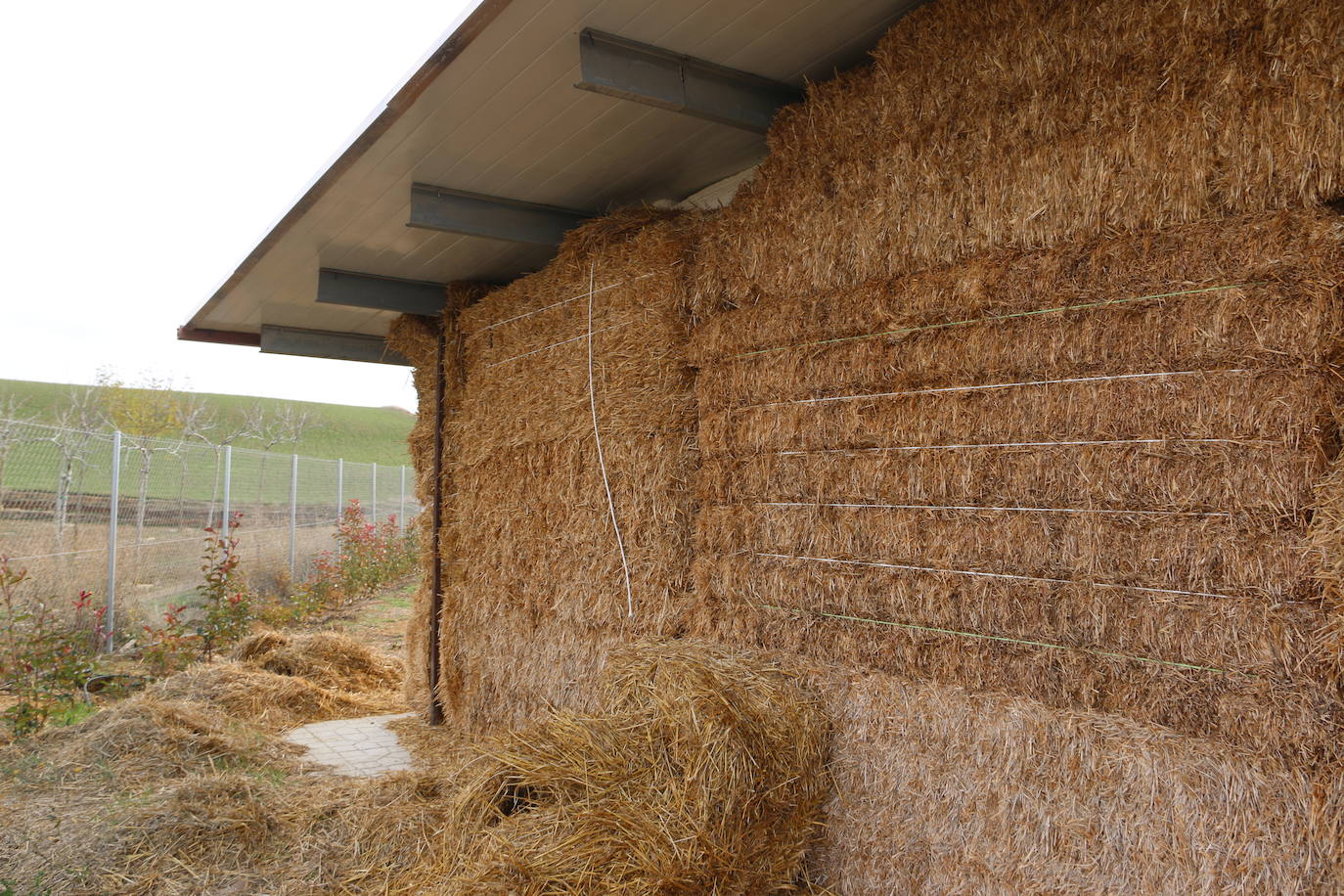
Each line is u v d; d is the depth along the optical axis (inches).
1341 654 72.3
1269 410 78.4
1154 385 86.7
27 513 267.3
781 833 108.1
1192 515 84.6
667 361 151.4
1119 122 90.4
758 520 131.0
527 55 124.3
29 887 123.0
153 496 337.4
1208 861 79.7
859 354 115.9
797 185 127.1
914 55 111.2
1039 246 97.9
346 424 1731.1
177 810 145.6
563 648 177.9
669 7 114.3
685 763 105.1
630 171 171.5
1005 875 95.6
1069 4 94.7
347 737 217.5
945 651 106.0
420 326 259.6
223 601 307.1
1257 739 78.6
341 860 134.3
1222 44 82.8
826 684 117.6
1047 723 93.2
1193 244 83.3
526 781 110.6
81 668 227.6
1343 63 74.0
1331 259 75.0
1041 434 96.3
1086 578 92.2
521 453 196.7
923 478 108.0
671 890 94.1
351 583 475.5
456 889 99.0
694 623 141.9
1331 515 73.1
